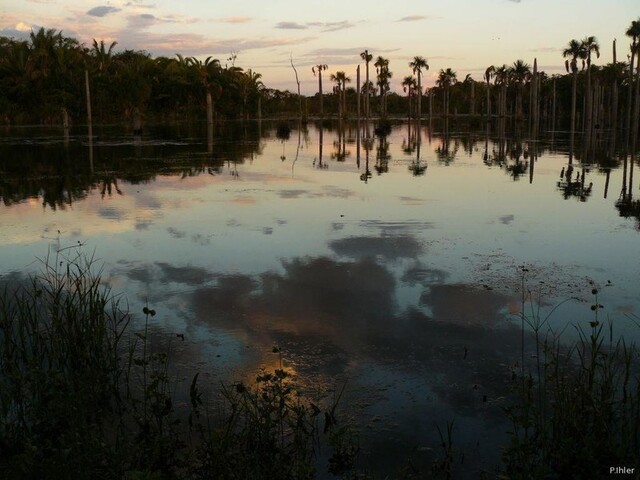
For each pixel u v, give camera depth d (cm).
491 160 2453
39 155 2562
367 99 7112
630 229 1084
